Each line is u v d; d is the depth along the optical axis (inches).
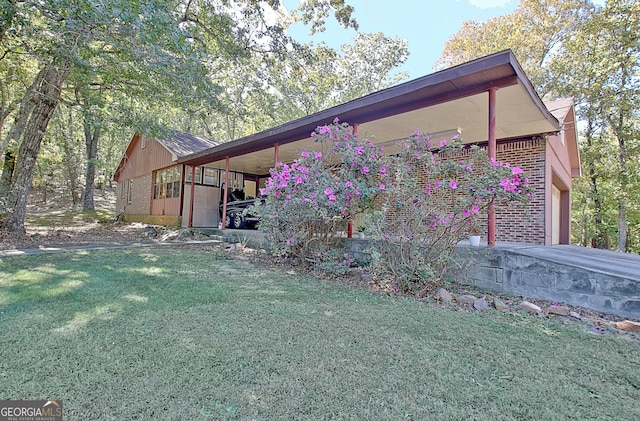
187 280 179.5
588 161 605.0
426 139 183.6
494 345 102.3
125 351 90.9
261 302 143.2
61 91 361.4
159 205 533.6
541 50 616.1
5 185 378.3
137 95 374.3
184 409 66.2
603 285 138.8
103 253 256.8
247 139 327.0
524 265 160.9
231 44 440.8
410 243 168.4
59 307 126.9
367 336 106.9
